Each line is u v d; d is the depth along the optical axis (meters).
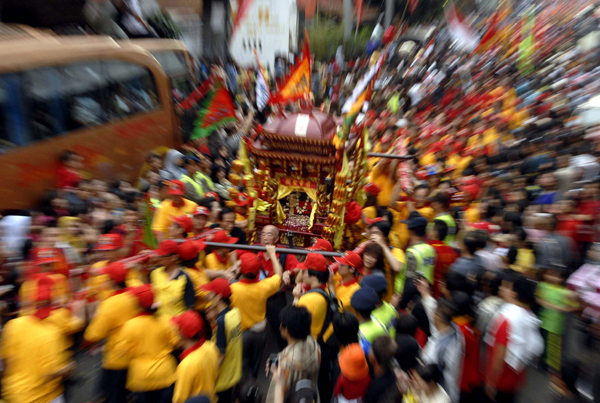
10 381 3.94
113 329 4.33
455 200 8.11
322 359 4.56
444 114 14.37
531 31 17.53
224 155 9.87
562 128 10.96
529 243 5.90
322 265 4.76
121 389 4.41
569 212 6.91
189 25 15.23
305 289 4.97
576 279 5.84
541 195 7.99
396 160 7.92
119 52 8.64
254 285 4.86
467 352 4.24
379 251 5.11
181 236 5.62
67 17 9.21
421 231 5.57
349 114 6.38
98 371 5.63
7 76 6.31
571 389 5.00
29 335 3.94
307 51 6.77
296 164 6.71
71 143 7.48
